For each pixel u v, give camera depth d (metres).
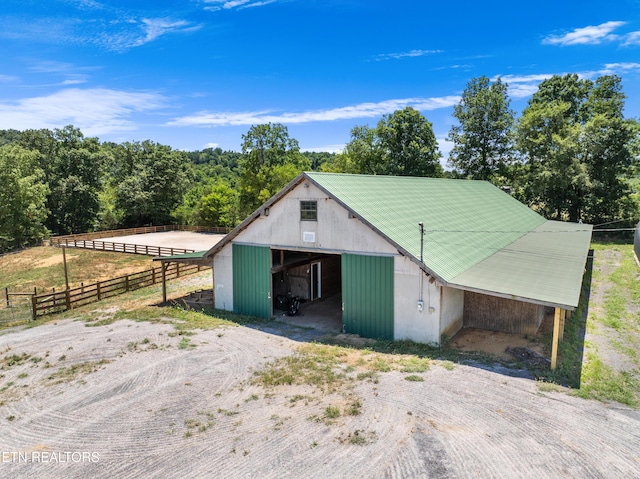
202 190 70.69
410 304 13.39
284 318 16.53
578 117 42.12
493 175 44.78
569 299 11.21
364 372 10.99
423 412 8.91
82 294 19.92
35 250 41.25
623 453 7.48
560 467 7.12
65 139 57.72
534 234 22.83
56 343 14.18
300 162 58.06
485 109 44.12
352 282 14.38
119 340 14.12
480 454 7.47
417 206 18.03
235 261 17.19
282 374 11.02
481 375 10.71
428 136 46.19
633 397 9.64
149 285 23.62
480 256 15.95
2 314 18.75
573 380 10.45
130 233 50.53
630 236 37.16
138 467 7.43
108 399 10.00
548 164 37.75
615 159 36.12
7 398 10.27
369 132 53.31
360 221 13.95
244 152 56.03
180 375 11.20
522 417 8.66
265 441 8.05
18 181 44.56
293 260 17.97
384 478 6.92
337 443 7.91
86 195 54.22
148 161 59.91
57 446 8.16
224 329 15.16
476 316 14.91
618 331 14.53
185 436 8.32
